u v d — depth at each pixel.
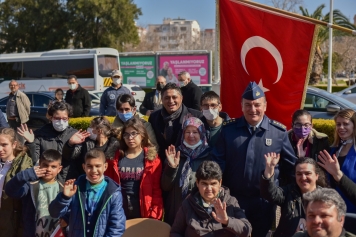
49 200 4.34
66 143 4.96
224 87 5.30
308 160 3.82
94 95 16.95
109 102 9.78
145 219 4.15
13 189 4.15
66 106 5.17
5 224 4.51
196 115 5.03
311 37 4.98
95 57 24.36
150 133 4.99
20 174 4.14
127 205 4.43
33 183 4.35
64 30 34.19
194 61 28.70
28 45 35.00
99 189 3.92
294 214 3.89
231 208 3.82
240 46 5.18
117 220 3.86
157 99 9.61
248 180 4.16
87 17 34.41
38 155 5.02
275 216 4.50
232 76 5.26
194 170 4.38
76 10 33.81
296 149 4.89
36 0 34.28
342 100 11.30
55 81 24.88
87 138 5.08
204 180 3.73
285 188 4.01
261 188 3.88
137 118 4.64
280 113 5.19
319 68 32.81
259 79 5.18
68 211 3.93
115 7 34.31
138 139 4.50
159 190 4.46
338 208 2.72
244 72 5.21
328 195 2.75
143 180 4.41
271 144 4.16
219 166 3.91
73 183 3.84
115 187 3.93
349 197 3.88
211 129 4.83
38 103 15.89
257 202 4.21
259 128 4.18
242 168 4.17
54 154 4.36
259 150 4.15
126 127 4.50
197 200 3.81
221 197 3.86
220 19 5.23
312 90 11.68
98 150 3.96
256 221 4.24
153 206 4.39
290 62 5.07
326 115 11.06
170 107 4.98
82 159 5.05
